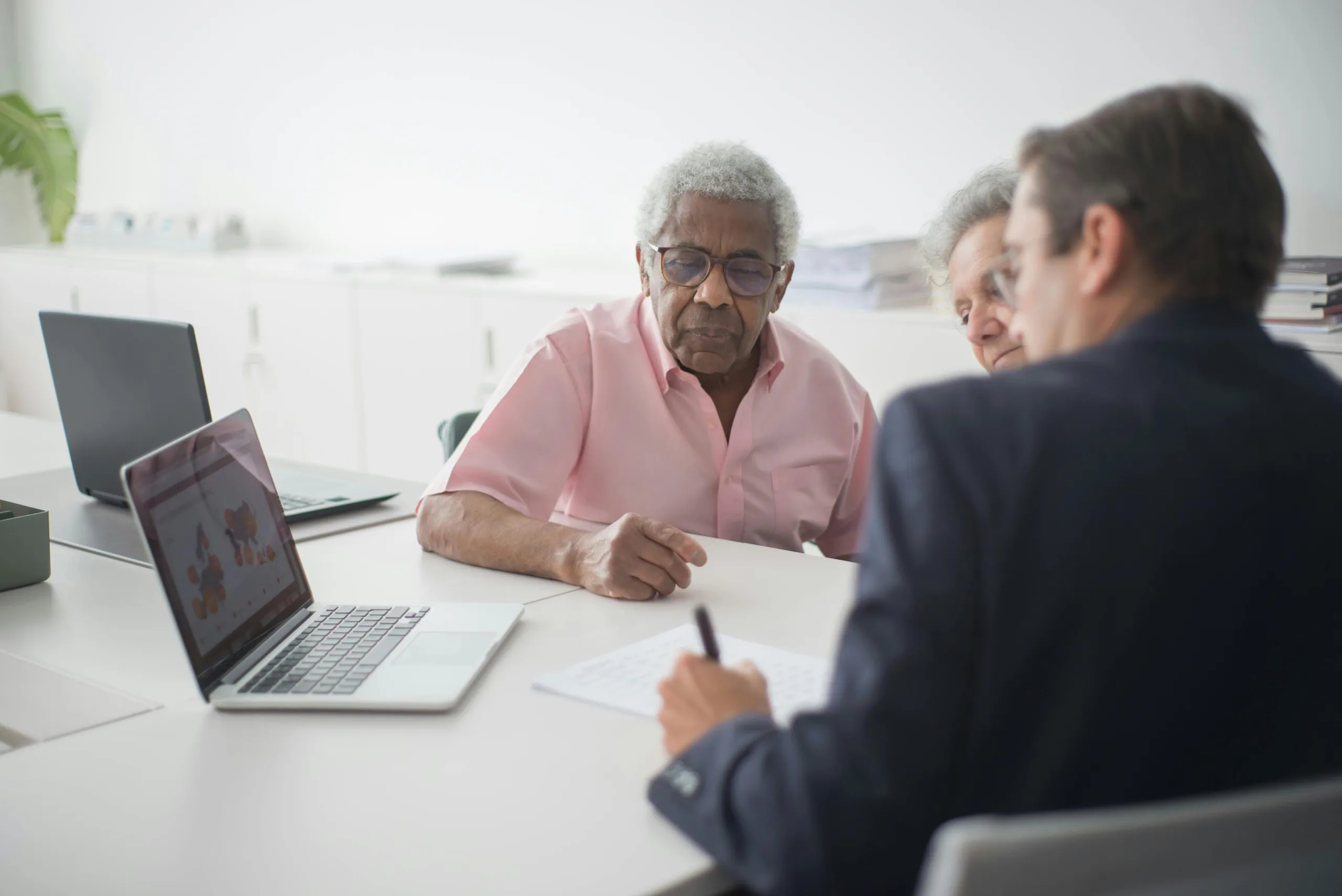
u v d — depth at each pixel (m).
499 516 1.81
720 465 2.12
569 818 1.05
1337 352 2.30
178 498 1.32
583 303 3.61
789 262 2.04
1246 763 0.84
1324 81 2.72
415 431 4.18
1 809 1.07
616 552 1.63
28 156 5.72
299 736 1.22
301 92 5.08
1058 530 0.78
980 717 0.80
